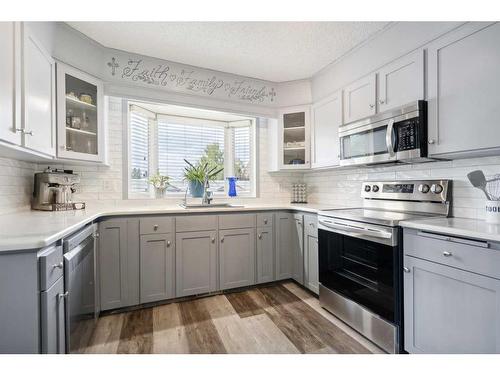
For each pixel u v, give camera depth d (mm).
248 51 2385
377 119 2023
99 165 2502
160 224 2307
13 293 1005
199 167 3084
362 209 2387
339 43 2246
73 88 2121
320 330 1919
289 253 2869
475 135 1465
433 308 1421
